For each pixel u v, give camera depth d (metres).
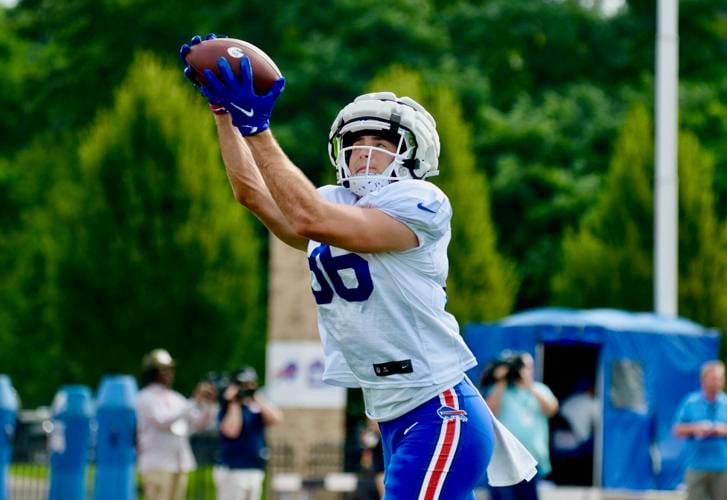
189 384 69.12
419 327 13.51
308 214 12.84
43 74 102.25
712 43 101.56
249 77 12.85
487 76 98.12
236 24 99.06
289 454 47.22
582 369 45.72
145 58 71.88
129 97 70.25
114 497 39.75
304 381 47.91
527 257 89.50
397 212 13.16
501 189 89.75
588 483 45.19
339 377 14.19
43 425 47.00
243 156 14.74
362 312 13.46
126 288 68.50
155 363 36.09
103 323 68.62
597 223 74.12
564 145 91.62
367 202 13.40
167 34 99.25
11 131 104.75
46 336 92.56
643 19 103.50
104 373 68.81
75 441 41.19
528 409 33.75
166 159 69.38
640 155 73.44
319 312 14.09
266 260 95.88
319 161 91.44
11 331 93.62
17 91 103.31
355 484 40.81
